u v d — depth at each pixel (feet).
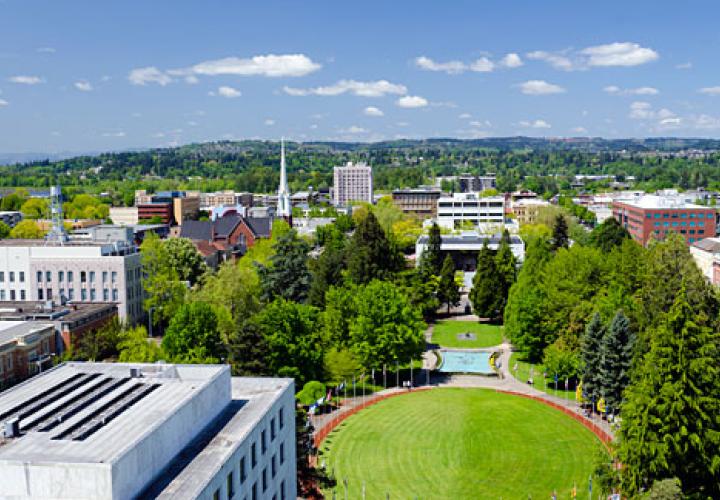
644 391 225.56
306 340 354.33
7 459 135.23
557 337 420.36
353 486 267.18
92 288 463.01
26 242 505.66
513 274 564.71
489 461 286.25
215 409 185.37
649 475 222.69
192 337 334.85
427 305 534.78
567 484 266.16
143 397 177.37
